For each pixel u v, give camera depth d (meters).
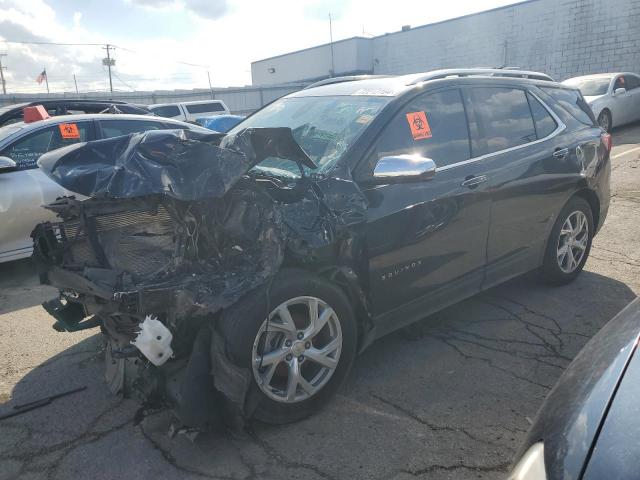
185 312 2.44
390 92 3.58
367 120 3.34
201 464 2.60
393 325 3.38
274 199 2.81
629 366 1.60
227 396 2.49
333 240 2.79
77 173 2.79
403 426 2.86
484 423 2.87
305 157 2.86
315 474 2.51
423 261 3.39
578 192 4.66
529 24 23.95
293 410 2.86
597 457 1.34
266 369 2.76
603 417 1.45
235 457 2.64
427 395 3.14
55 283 3.16
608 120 14.21
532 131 4.29
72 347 3.89
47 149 5.79
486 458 2.60
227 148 2.66
